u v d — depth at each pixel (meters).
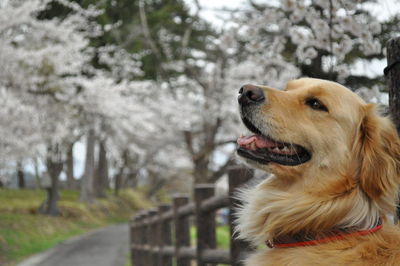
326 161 2.02
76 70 15.94
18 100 12.55
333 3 3.52
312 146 2.05
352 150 2.01
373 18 3.84
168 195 40.41
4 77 12.40
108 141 24.44
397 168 1.91
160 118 20.89
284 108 2.11
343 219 1.96
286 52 5.83
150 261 6.84
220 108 14.91
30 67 13.39
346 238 1.90
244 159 2.21
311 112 2.08
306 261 1.87
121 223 23.14
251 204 2.23
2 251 10.62
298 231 2.05
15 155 14.93
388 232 1.90
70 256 10.85
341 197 1.97
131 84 18.39
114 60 18.30
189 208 4.20
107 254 11.31
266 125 2.11
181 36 17.38
